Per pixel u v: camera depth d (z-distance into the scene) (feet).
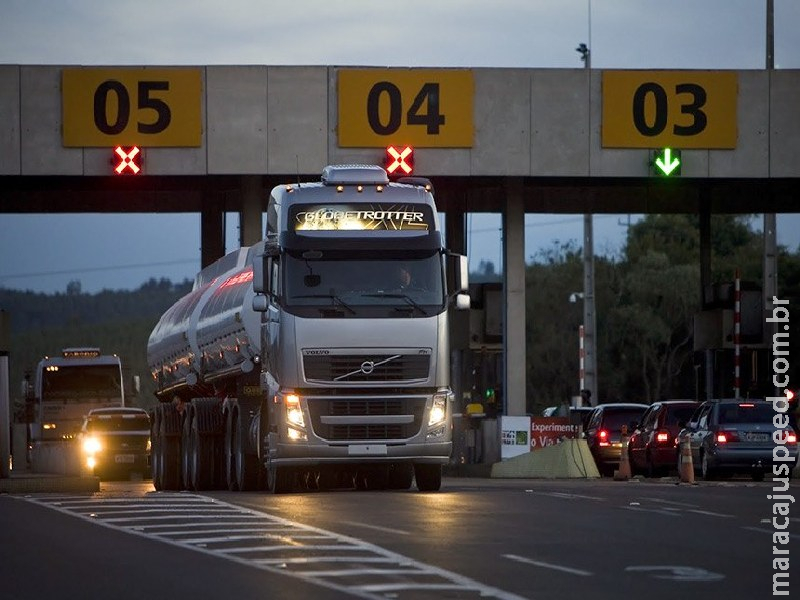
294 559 132.77
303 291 233.14
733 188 426.92
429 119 352.28
